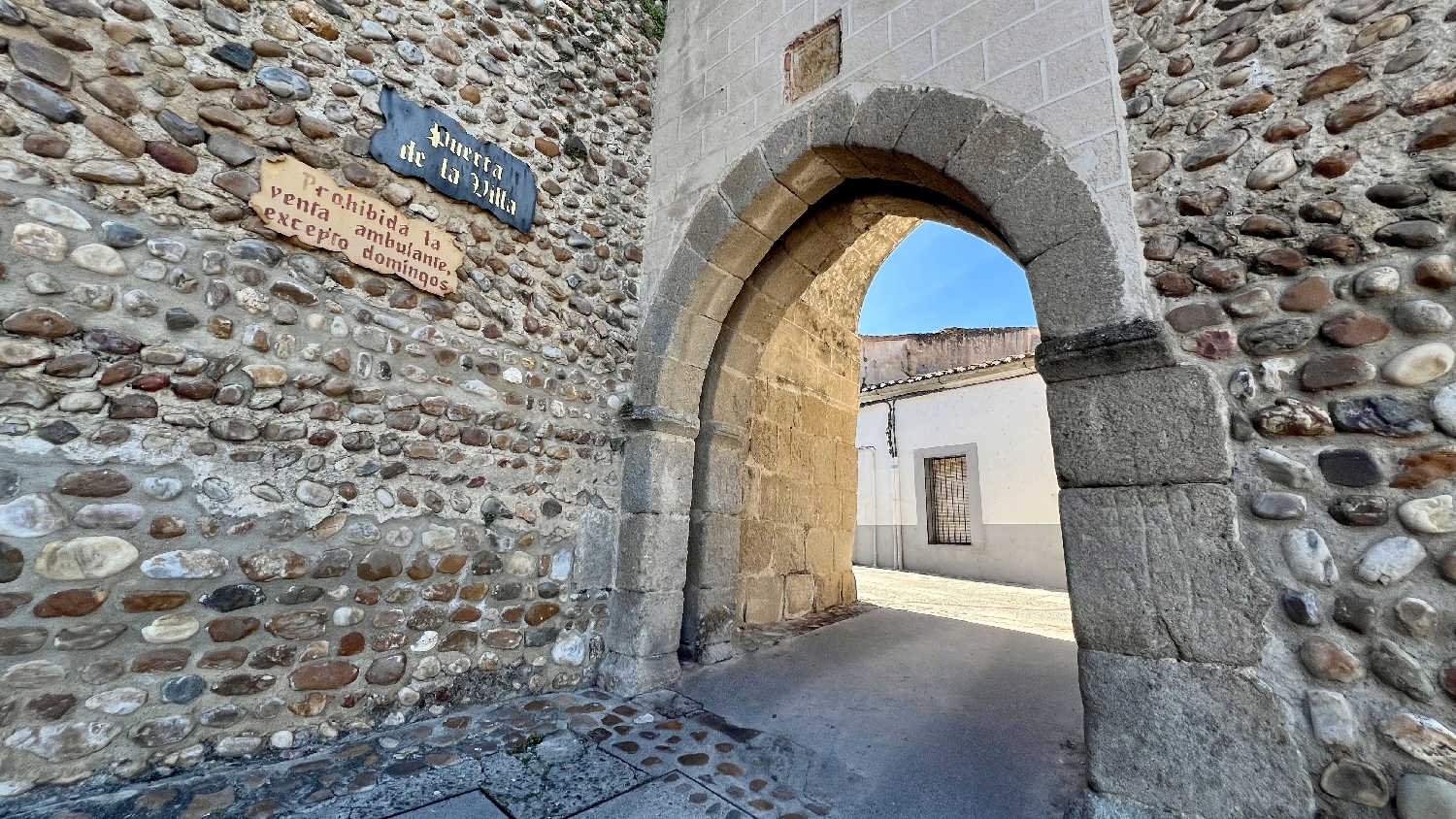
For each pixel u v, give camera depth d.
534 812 1.64
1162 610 1.52
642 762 1.96
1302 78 1.55
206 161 1.80
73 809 1.45
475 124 2.51
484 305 2.46
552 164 2.80
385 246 2.17
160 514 1.65
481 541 2.35
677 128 3.16
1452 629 1.22
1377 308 1.39
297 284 1.95
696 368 2.99
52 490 1.50
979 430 9.54
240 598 1.77
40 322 1.51
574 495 2.69
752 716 2.35
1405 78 1.43
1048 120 1.91
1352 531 1.35
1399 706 1.25
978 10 2.13
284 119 1.97
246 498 1.80
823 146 2.46
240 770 1.71
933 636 3.55
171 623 1.66
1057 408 1.76
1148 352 1.60
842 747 2.09
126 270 1.64
